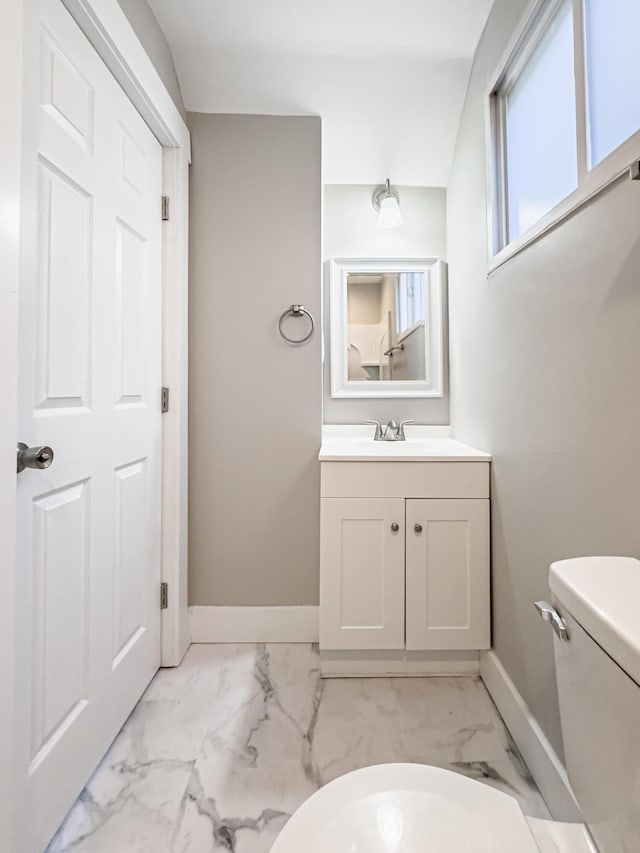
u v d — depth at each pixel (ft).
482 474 5.05
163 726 4.31
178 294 5.37
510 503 4.44
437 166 6.73
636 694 1.60
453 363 6.77
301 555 5.93
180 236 5.41
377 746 4.08
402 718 4.47
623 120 2.86
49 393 3.21
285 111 5.87
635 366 2.56
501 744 4.13
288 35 5.23
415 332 7.11
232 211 5.86
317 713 4.53
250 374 5.89
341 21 5.09
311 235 5.90
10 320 2.38
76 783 3.45
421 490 5.06
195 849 3.13
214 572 5.90
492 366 4.99
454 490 5.05
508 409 4.50
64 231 3.38
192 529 5.87
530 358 3.95
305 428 5.92
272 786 3.64
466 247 5.99
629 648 1.62
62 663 3.31
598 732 1.88
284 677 5.14
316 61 5.51
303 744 4.10
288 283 5.89
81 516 3.60
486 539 5.04
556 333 3.47
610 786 1.79
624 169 2.60
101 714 3.85
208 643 5.86
